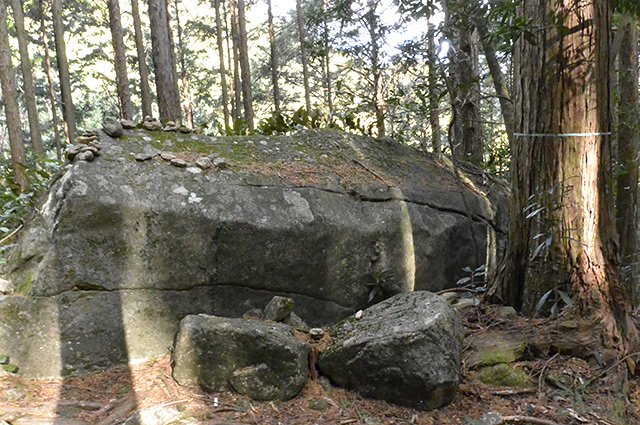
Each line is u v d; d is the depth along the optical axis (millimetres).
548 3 2924
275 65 16750
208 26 21375
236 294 3020
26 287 2574
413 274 3648
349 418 2344
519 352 2773
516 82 3244
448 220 3979
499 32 2914
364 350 2467
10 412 2219
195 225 2877
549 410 2402
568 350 2770
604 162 2924
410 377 2383
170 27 13562
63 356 2572
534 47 3018
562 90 2918
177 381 2512
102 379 2590
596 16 2850
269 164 3537
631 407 2459
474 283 3885
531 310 3137
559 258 2975
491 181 4930
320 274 3223
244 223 2967
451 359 2436
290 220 3123
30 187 3998
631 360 2686
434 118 5703
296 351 2529
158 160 3141
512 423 2312
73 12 18938
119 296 2721
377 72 7977
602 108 2900
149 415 2238
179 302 2873
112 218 2707
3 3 7223
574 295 2910
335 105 10164
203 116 26344
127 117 8586
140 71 10023
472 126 6156
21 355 2500
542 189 3043
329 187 3518
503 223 4473
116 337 2701
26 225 3010
